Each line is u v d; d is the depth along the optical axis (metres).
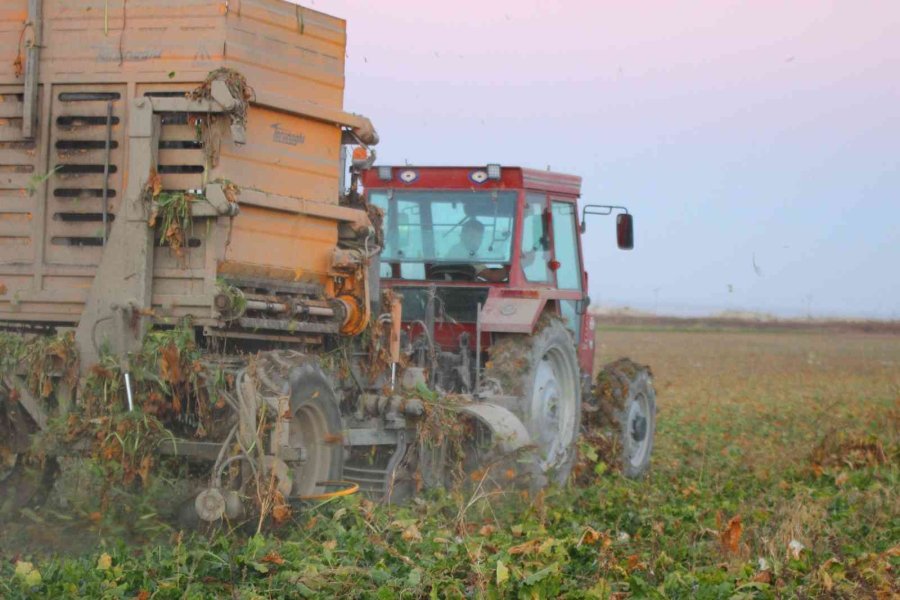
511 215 21.41
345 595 11.60
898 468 23.14
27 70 14.88
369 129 16.67
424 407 17.20
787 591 12.87
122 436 13.64
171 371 13.70
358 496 14.63
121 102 14.73
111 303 14.14
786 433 31.50
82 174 14.80
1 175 15.07
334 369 16.16
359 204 17.05
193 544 13.20
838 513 17.69
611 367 24.11
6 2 15.04
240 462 13.59
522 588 11.71
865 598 13.08
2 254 15.08
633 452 23.94
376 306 17.12
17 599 11.09
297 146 15.55
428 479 17.42
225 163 14.32
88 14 14.81
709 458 25.45
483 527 14.78
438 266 21.41
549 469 18.88
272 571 12.16
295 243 15.54
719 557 14.42
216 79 14.02
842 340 128.75
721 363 77.50
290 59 15.41
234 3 14.50
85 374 14.16
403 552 13.23
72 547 13.68
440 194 21.69
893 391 50.28
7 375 14.34
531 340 20.52
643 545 15.25
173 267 14.18
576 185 23.78
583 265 24.31
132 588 11.54
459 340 20.89
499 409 18.44
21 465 15.08
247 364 14.20
